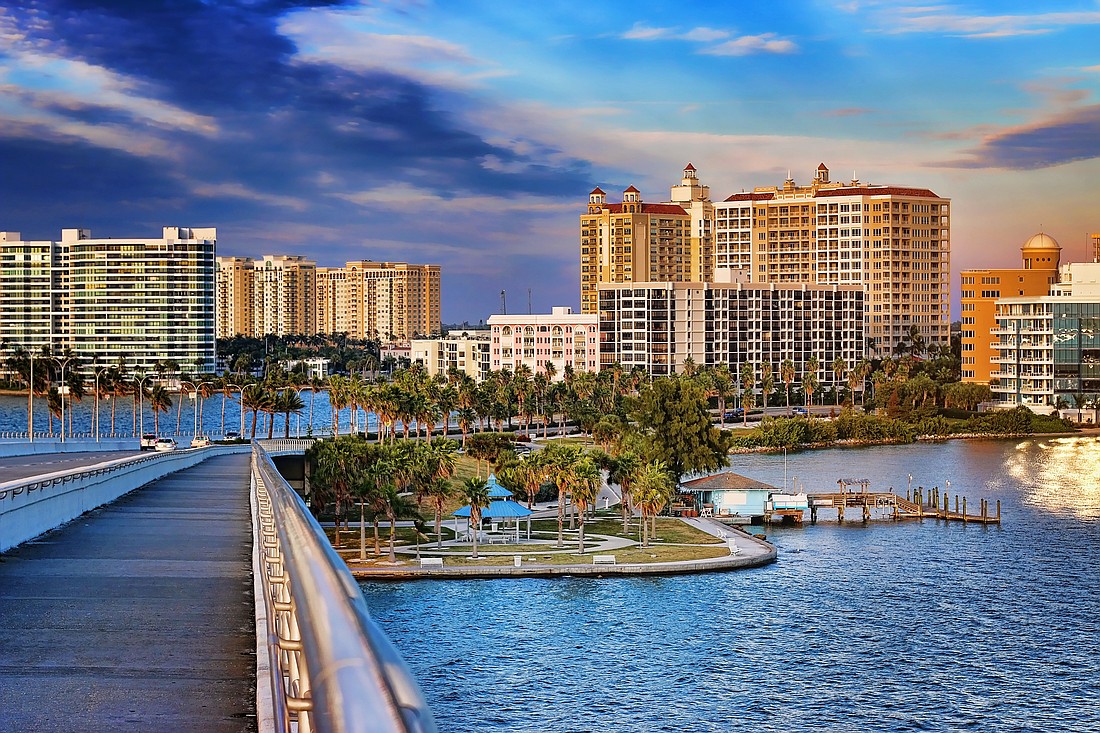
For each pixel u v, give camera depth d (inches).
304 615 297.0
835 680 4001.0
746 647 4338.1
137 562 1353.3
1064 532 6948.8
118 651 836.0
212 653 829.2
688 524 6870.1
